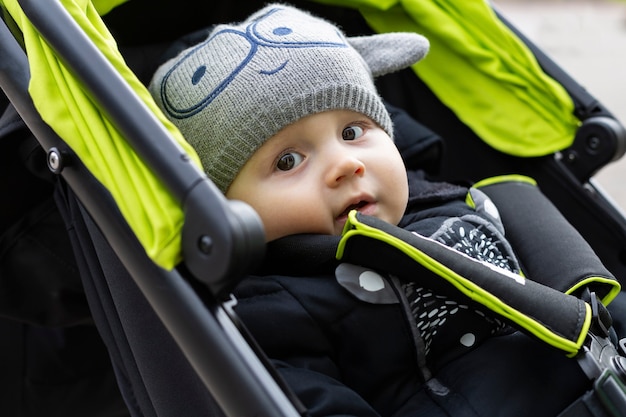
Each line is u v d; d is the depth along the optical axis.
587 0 4.44
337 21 1.50
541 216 1.22
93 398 1.43
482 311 0.97
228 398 0.75
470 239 1.09
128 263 0.82
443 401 0.95
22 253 1.23
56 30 0.86
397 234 0.96
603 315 1.00
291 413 0.73
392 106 1.49
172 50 1.28
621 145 1.37
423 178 1.33
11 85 0.93
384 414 0.98
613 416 0.86
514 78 1.43
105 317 1.05
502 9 4.30
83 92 0.87
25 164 1.12
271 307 0.96
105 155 0.82
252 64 1.06
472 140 1.51
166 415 0.97
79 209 0.98
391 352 0.98
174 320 0.77
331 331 0.97
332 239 1.02
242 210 0.72
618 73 3.43
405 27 1.49
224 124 1.06
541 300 0.95
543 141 1.42
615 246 1.36
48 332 1.37
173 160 0.75
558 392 0.93
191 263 0.74
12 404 1.38
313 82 1.05
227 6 1.41
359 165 1.03
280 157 1.06
